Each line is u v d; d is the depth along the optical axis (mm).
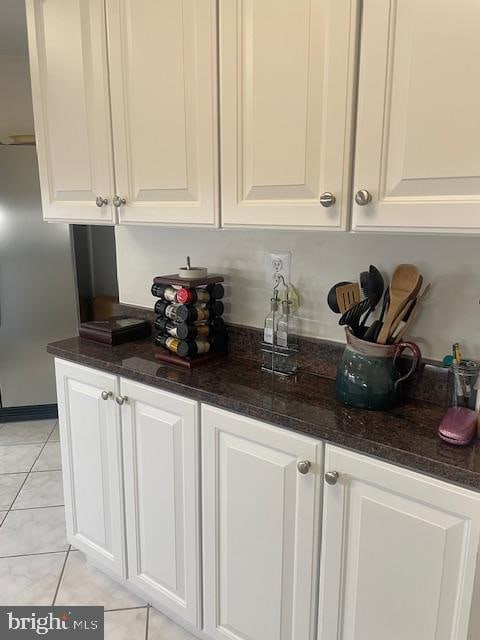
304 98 1198
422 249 1419
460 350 1356
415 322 1457
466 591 1101
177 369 1675
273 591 1445
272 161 1283
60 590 1963
